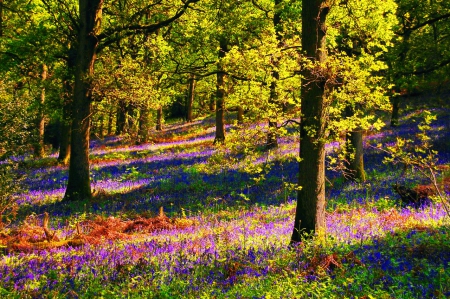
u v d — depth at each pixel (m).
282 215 13.61
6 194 12.23
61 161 30.67
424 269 6.73
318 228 9.27
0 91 12.66
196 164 26.02
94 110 19.05
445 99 38.00
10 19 26.39
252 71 9.37
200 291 6.77
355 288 6.13
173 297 6.60
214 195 17.97
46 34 20.95
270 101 9.20
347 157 17.92
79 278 7.68
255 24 21.92
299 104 9.41
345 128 8.79
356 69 8.33
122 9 20.14
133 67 18.55
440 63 19.66
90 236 11.79
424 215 11.20
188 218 14.33
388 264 7.08
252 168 9.45
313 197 9.29
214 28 21.52
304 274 7.00
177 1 21.00
